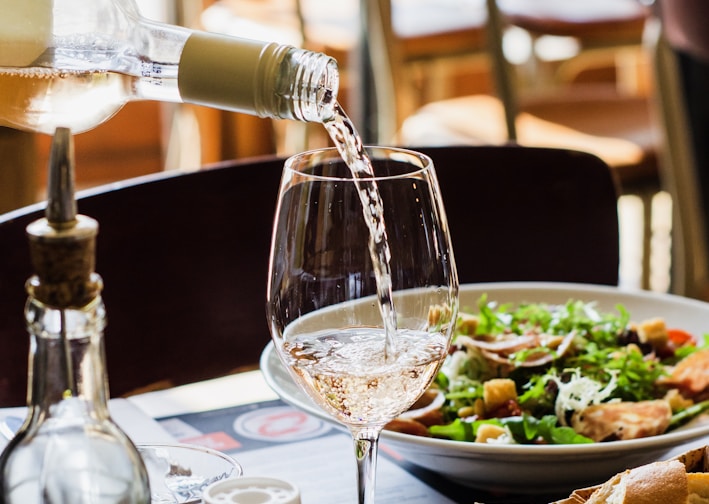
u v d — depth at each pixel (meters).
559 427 1.01
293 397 1.00
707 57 2.71
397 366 0.74
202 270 1.44
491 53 3.08
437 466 0.92
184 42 0.73
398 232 0.74
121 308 1.37
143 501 0.59
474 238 1.60
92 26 0.81
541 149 1.62
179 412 1.11
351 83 4.05
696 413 1.03
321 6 4.45
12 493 0.57
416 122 3.56
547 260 1.62
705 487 0.72
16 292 1.26
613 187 1.63
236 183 1.46
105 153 5.15
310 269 0.75
